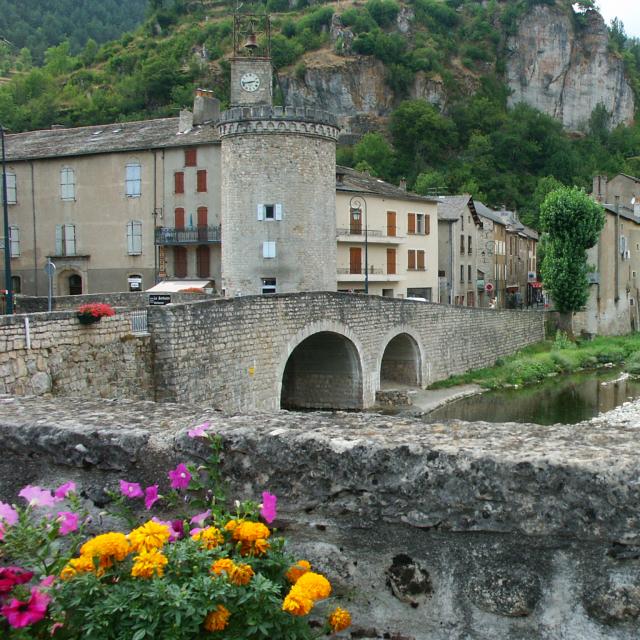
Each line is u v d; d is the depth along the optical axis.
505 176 136.88
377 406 37.69
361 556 4.39
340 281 53.25
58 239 50.50
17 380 15.30
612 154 167.50
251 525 4.18
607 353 55.16
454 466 4.14
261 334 27.17
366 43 152.62
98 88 137.75
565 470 3.92
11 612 3.75
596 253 62.59
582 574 3.94
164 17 159.25
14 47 189.75
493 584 4.09
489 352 51.12
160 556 3.92
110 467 4.97
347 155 134.12
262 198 43.16
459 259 67.62
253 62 52.47
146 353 20.69
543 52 180.38
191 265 47.97
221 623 3.84
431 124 140.12
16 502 5.22
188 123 49.78
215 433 4.71
